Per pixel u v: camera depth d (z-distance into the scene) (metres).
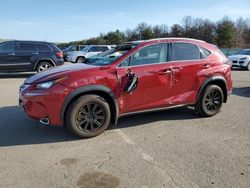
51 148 4.98
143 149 4.95
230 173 4.13
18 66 13.88
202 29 79.94
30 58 14.02
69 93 5.12
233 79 14.43
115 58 5.67
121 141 5.30
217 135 5.64
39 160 4.52
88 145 5.11
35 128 5.97
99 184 3.83
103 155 4.70
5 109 7.49
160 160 4.52
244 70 20.28
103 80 5.35
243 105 8.12
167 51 6.13
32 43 14.15
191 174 4.09
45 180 3.92
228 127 6.12
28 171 4.16
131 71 5.62
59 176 4.02
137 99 5.74
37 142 5.24
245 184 3.84
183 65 6.22
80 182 3.88
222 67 6.81
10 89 10.62
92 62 6.03
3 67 13.66
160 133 5.74
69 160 4.52
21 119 6.58
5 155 4.69
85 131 5.36
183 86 6.27
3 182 3.86
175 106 6.25
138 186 3.78
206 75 6.53
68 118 5.24
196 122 6.44
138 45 5.82
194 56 6.49
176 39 6.32
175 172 4.14
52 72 5.42
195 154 4.75
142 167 4.29
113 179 3.95
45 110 5.12
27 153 4.77
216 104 6.86
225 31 72.56
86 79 5.23
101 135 5.59
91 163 4.41
